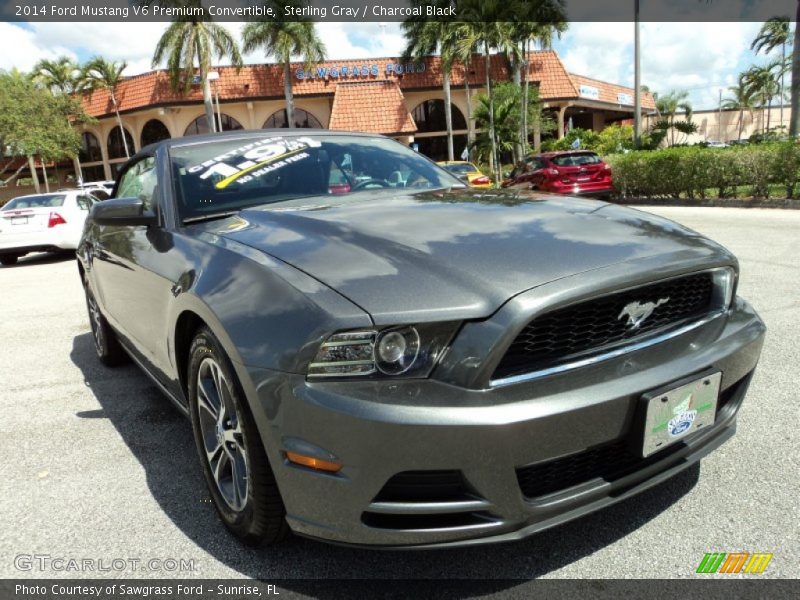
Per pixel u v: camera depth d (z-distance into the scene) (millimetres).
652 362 1858
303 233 2193
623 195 16781
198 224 2658
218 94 33000
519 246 1963
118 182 4027
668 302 2014
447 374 1663
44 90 37344
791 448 2631
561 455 1702
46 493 2645
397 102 32281
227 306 1934
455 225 2180
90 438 3209
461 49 27094
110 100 36812
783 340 4008
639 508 2275
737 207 13375
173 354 2445
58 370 4492
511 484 1672
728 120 65625
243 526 2072
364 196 2830
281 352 1725
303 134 3381
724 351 1999
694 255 2047
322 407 1640
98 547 2223
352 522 1707
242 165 3014
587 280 1771
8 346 5270
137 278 2898
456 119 36188
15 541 2291
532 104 32094
